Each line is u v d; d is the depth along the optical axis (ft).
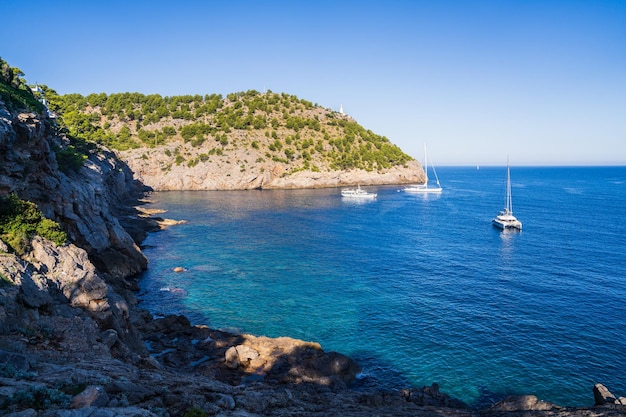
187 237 265.34
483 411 67.67
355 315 136.46
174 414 41.09
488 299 150.71
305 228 299.79
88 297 90.48
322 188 644.27
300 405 62.34
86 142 352.90
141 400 43.01
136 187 545.44
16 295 68.49
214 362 96.94
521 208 418.72
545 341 116.47
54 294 84.38
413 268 194.29
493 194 586.86
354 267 195.83
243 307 143.84
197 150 638.12
